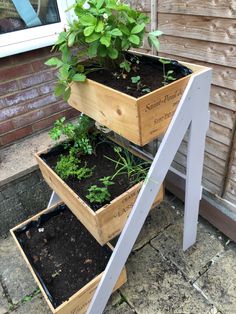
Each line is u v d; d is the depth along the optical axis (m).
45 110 1.82
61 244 1.42
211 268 1.45
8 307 1.39
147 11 1.47
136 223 1.08
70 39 0.93
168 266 1.48
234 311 1.28
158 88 0.91
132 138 0.94
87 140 1.31
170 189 1.84
